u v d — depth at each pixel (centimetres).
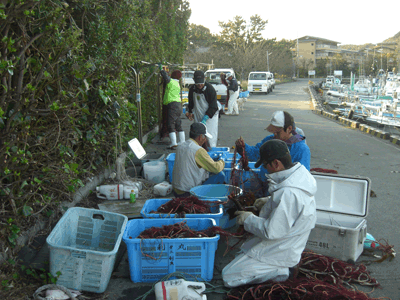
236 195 426
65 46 393
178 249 349
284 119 413
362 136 1263
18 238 387
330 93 3784
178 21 1786
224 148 734
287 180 303
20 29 355
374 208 567
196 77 724
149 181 635
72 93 436
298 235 316
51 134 404
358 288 352
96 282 330
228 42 7088
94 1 537
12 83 357
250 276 327
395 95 2128
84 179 566
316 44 11106
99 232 395
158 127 1185
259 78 3600
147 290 344
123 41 690
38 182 391
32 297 317
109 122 614
